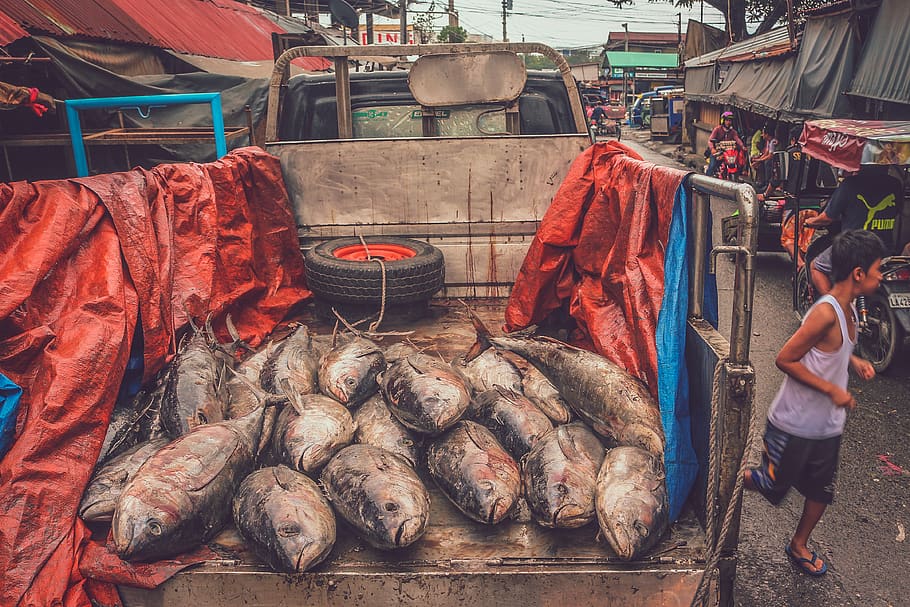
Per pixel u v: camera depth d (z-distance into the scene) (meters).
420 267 4.77
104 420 3.09
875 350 6.97
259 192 5.13
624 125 44.59
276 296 5.22
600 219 4.31
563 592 2.57
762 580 3.90
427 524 2.79
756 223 2.46
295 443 3.14
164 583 2.62
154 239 3.76
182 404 3.33
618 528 2.60
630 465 2.86
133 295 3.50
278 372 3.73
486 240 5.32
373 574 2.57
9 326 2.98
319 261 4.84
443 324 4.91
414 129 5.81
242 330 4.79
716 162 17.61
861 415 6.02
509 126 5.50
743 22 34.81
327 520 2.68
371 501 2.69
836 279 3.53
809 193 8.15
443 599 2.58
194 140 8.11
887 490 4.84
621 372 3.39
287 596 2.60
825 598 3.75
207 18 17.11
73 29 10.77
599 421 3.29
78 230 3.30
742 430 2.57
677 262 3.06
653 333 3.44
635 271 3.58
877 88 11.31
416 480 2.88
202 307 4.23
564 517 2.74
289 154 5.33
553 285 4.72
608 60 57.97
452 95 5.30
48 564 2.62
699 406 2.92
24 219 3.16
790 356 3.54
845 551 4.17
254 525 2.65
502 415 3.38
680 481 2.92
